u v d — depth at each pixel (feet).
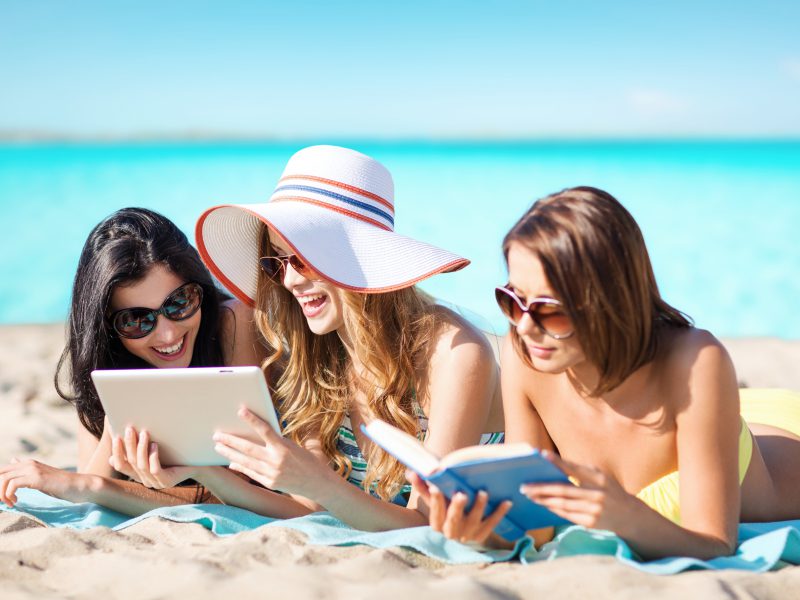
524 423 9.54
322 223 10.00
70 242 55.93
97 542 9.01
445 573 7.97
